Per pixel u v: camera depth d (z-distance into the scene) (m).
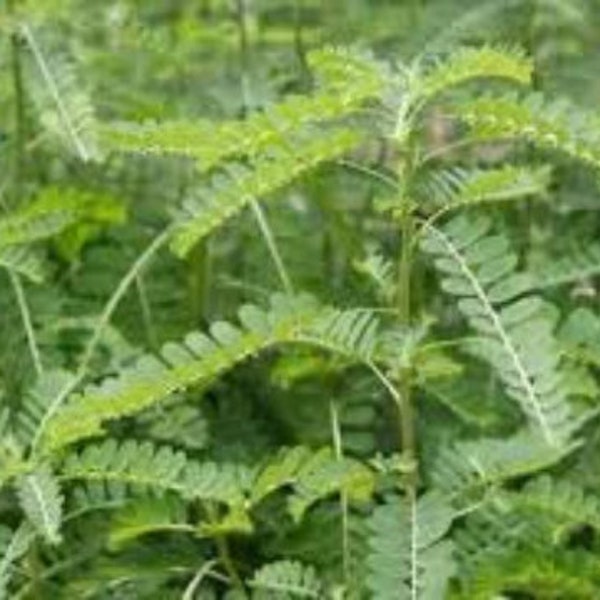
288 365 3.84
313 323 3.00
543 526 3.28
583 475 3.64
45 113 4.02
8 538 3.33
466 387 3.75
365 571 3.24
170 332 4.10
